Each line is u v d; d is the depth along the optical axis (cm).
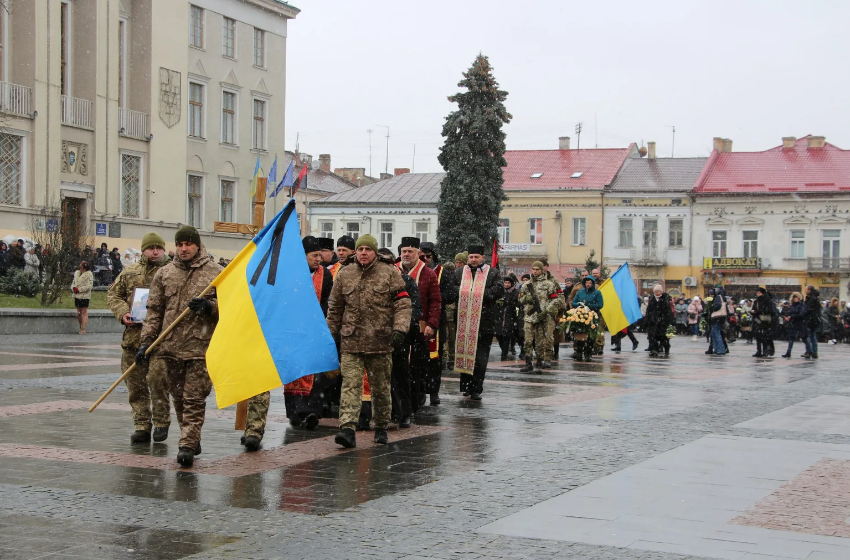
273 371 828
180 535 577
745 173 6594
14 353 1941
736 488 738
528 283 1858
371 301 918
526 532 596
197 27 4425
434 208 6481
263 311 835
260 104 4891
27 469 765
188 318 824
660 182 6644
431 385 1227
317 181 7569
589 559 538
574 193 6675
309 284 864
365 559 532
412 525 609
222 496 682
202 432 986
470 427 1054
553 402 1311
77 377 1473
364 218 6625
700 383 1700
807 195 6238
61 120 3656
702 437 1002
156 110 4125
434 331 1121
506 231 6838
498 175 4716
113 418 1053
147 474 756
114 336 2647
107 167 3862
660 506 673
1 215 3369
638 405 1297
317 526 603
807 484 757
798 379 1852
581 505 672
